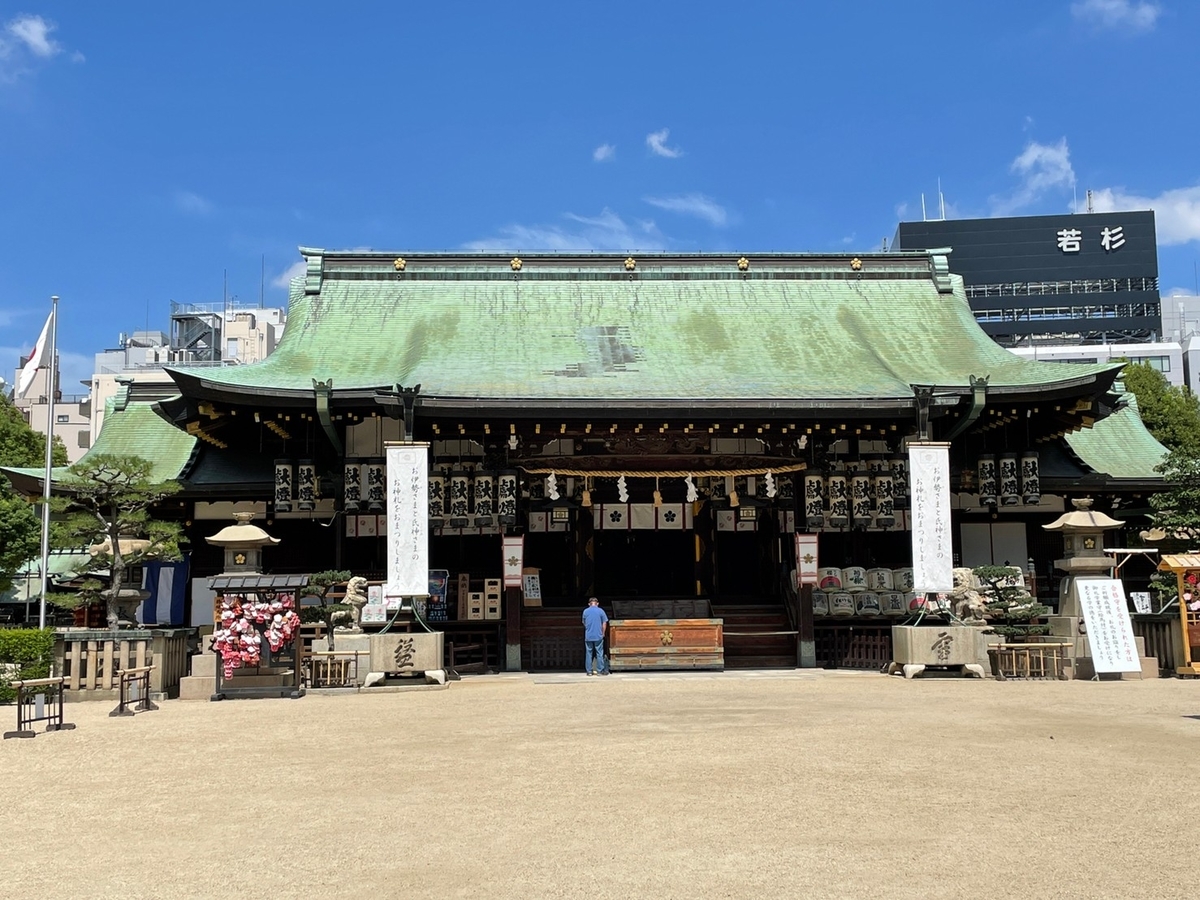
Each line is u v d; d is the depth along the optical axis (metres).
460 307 34.69
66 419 88.19
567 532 31.44
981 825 8.88
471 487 28.31
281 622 20.91
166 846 8.63
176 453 34.12
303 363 31.03
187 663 22.88
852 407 27.33
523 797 10.25
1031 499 29.69
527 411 26.55
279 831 9.05
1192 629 23.59
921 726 15.02
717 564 31.67
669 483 30.89
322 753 13.31
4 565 37.91
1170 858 7.83
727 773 11.31
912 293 36.53
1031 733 14.23
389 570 24.12
